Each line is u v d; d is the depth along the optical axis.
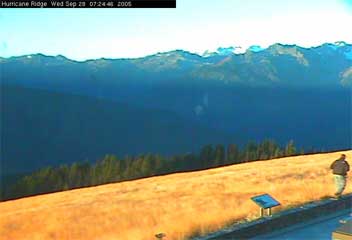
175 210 9.68
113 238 9.03
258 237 9.47
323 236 9.47
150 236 9.38
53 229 8.43
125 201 9.19
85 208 8.78
